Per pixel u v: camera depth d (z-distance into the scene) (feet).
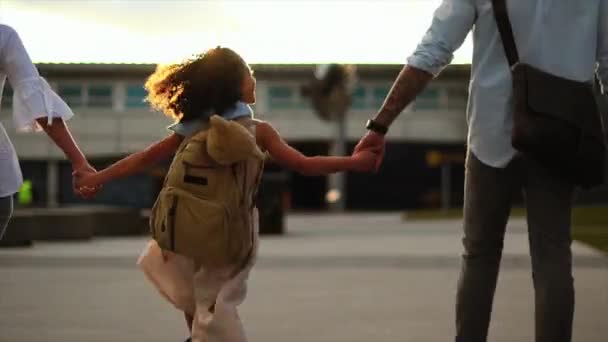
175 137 18.37
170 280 17.99
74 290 41.63
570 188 18.35
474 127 18.54
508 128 18.22
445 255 61.82
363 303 36.60
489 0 18.42
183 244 17.16
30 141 285.43
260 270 50.93
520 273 48.21
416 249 68.95
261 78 283.79
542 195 18.26
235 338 17.17
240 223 17.31
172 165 17.58
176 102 17.90
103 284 44.14
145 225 103.40
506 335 28.50
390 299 37.91
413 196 289.12
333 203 263.70
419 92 18.89
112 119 288.10
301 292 40.40
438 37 18.69
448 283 44.06
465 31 18.78
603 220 124.98
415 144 288.92
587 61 18.33
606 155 18.52
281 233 99.60
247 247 17.48
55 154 285.64
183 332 29.71
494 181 18.52
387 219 160.66
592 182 18.12
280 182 100.37
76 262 57.26
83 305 36.42
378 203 289.53
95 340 28.12
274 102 285.84
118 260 58.59
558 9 18.20
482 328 18.95
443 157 196.13
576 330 29.07
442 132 287.48
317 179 304.71
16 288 42.45
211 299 17.49
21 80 18.16
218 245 17.11
